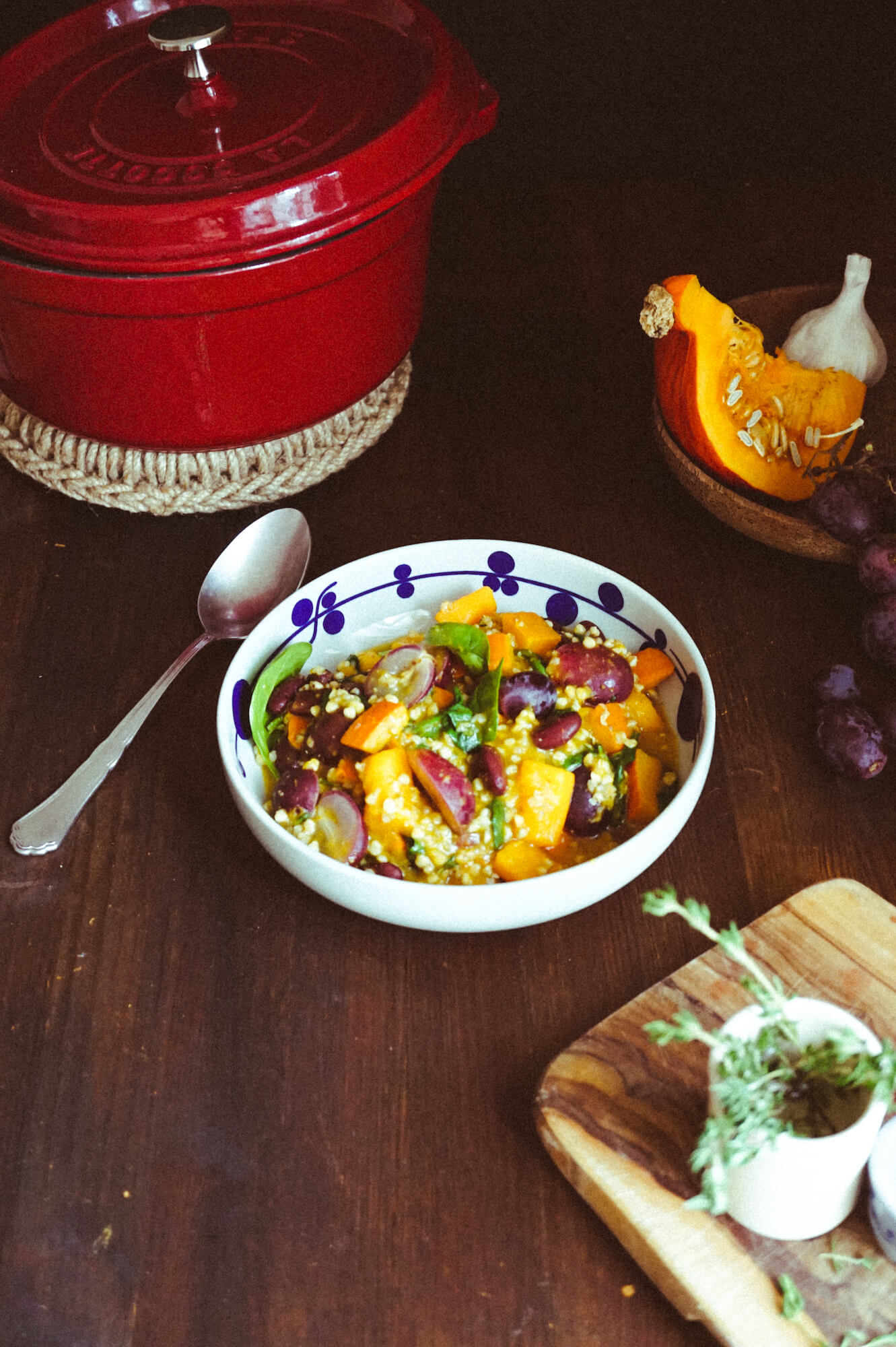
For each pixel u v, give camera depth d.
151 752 0.92
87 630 0.98
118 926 0.86
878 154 1.30
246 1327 0.76
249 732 0.88
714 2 1.22
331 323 0.95
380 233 0.92
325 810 0.84
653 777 0.87
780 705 0.93
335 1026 0.83
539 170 1.32
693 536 1.02
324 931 0.86
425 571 0.92
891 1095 0.75
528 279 1.18
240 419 0.97
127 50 0.99
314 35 0.98
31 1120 0.81
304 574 0.98
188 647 0.97
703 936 0.85
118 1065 0.82
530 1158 0.79
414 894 0.79
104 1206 0.79
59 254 0.88
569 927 0.85
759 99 1.28
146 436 0.98
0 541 1.02
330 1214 0.78
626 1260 0.77
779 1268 0.74
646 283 1.18
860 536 0.93
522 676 0.86
